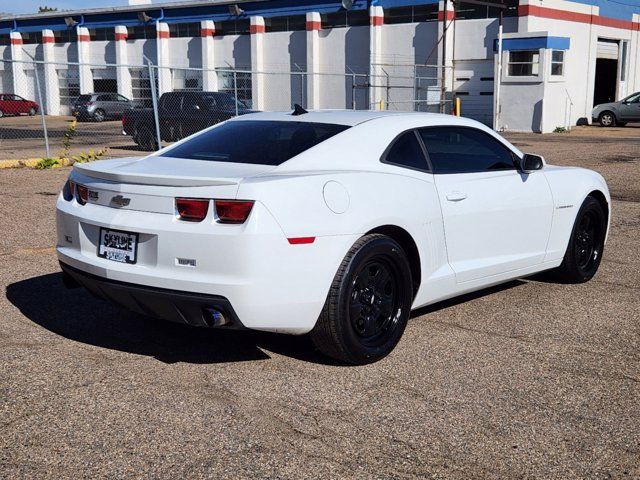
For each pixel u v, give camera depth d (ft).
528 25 97.04
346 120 15.92
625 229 28.86
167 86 140.05
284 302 12.97
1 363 14.21
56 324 16.70
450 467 10.53
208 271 12.80
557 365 14.52
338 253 13.41
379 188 14.46
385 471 10.38
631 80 119.55
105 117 116.37
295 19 123.54
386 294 14.70
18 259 22.85
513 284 20.61
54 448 10.92
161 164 15.12
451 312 17.89
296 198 13.08
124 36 143.54
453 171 16.51
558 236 19.26
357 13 116.26
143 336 15.97
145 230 13.30
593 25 106.93
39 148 68.23
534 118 93.76
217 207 12.84
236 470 10.34
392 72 113.39
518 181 17.88
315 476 10.21
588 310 18.21
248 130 16.38
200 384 13.34
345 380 13.61
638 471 10.52
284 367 14.23
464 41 104.83
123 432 11.43
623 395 13.12
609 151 63.87
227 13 129.70
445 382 13.57
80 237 14.58
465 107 106.22
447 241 15.98
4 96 136.26
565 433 11.62
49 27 152.97
